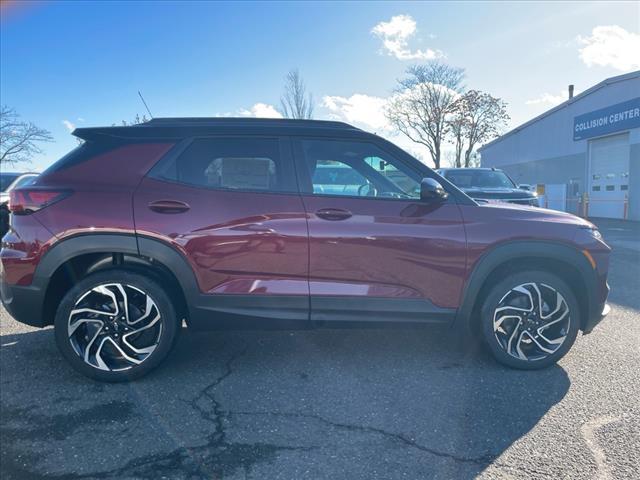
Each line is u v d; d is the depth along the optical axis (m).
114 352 3.32
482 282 3.36
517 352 3.46
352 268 3.28
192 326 3.34
